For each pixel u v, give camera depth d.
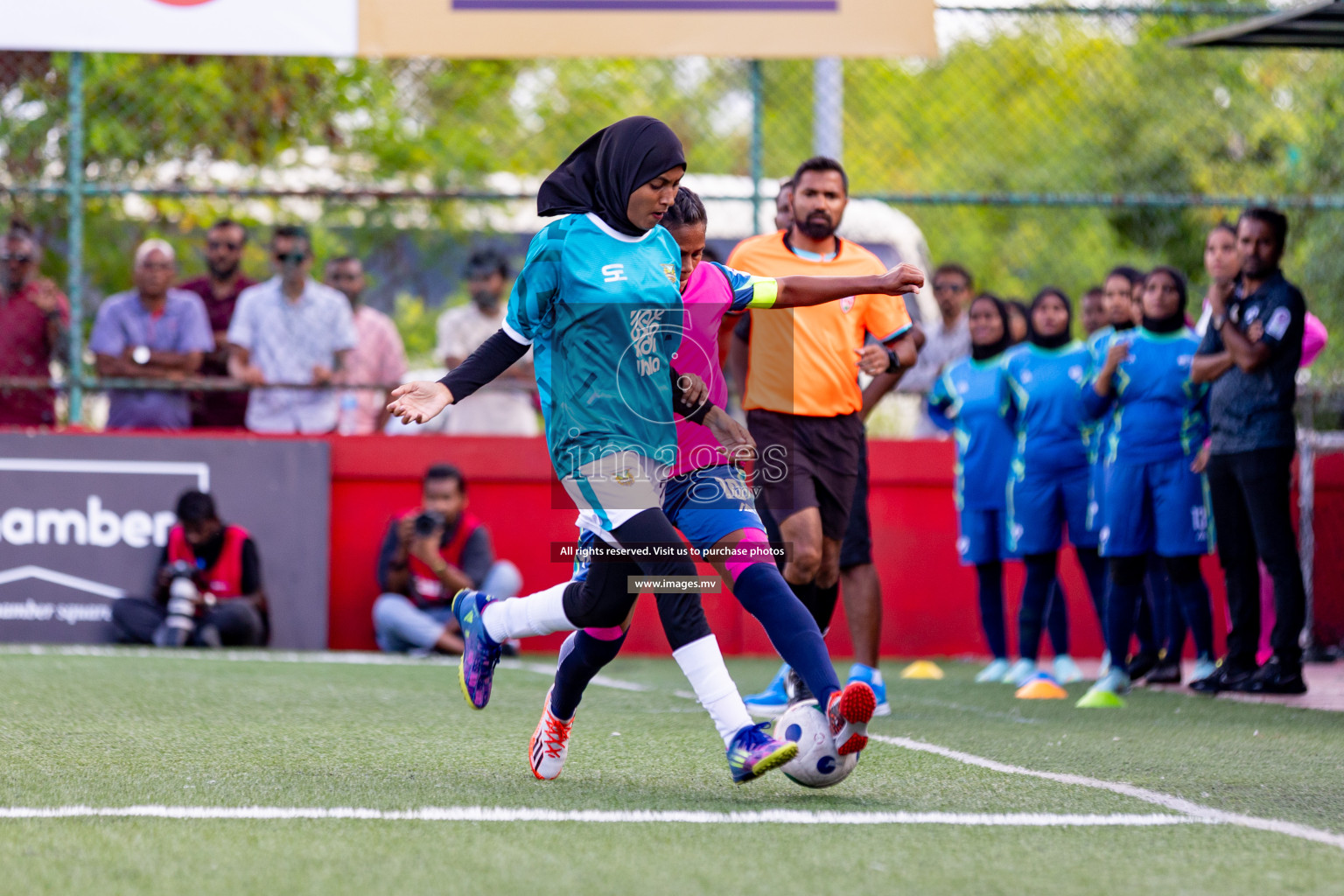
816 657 10.23
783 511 14.96
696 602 10.38
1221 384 19.97
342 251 34.56
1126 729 15.55
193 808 9.59
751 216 26.97
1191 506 20.75
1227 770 12.27
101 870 7.73
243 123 31.39
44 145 28.92
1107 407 20.89
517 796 10.22
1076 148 37.50
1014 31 26.94
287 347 27.39
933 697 19.69
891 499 27.53
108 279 33.41
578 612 10.48
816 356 15.38
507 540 27.25
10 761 11.58
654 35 25.44
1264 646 27.42
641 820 9.30
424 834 8.74
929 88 41.62
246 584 26.03
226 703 16.48
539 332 10.44
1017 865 8.08
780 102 32.97
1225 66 33.72
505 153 38.28
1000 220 41.31
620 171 10.14
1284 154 32.38
